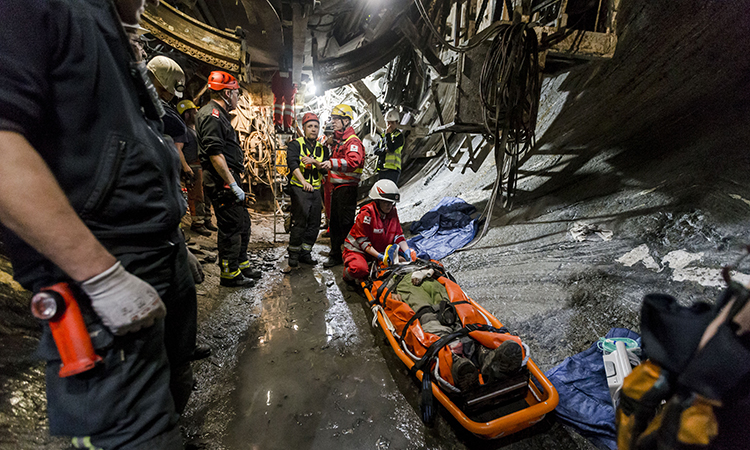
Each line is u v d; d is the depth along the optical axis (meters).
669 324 0.86
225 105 3.01
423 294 2.29
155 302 0.79
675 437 0.77
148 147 0.86
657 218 2.81
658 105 3.77
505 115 3.83
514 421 1.54
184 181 3.95
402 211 6.46
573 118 4.78
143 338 0.84
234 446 1.65
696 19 3.81
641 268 2.48
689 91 3.55
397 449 1.63
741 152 2.72
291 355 2.37
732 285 0.74
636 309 2.19
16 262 0.76
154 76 2.15
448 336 1.80
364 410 1.87
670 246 2.53
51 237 0.63
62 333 0.71
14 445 1.18
